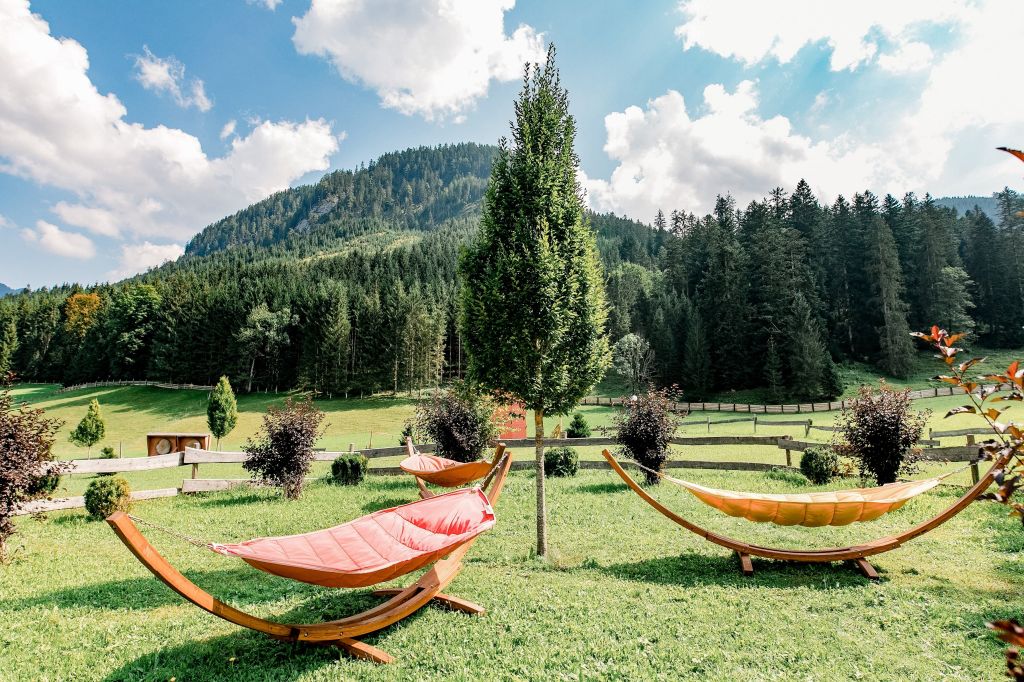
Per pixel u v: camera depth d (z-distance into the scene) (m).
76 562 7.88
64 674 4.69
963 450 11.45
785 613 5.76
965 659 4.67
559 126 9.01
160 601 6.38
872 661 4.71
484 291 8.55
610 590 6.55
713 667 4.71
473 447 14.43
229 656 5.07
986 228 56.44
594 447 21.92
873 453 11.02
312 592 6.66
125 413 51.47
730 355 49.47
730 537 8.88
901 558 7.43
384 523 6.48
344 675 4.69
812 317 50.34
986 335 54.94
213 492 13.13
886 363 47.88
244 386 61.38
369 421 46.38
